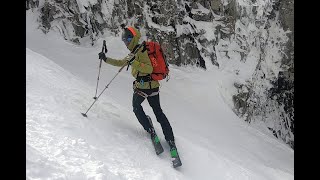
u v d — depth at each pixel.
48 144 3.63
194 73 9.71
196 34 10.04
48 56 8.26
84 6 9.57
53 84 5.35
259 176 5.62
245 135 8.09
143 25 9.96
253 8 10.41
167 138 4.66
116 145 4.39
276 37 10.69
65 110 4.64
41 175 2.96
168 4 9.95
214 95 9.05
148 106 7.05
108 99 5.92
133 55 4.62
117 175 3.54
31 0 9.52
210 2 10.29
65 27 9.54
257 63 10.27
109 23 9.81
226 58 10.09
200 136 6.81
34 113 4.17
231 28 10.28
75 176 3.17
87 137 4.21
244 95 9.59
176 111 7.79
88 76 7.75
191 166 4.96
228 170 5.27
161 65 4.73
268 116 10.28
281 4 10.79
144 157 4.43
